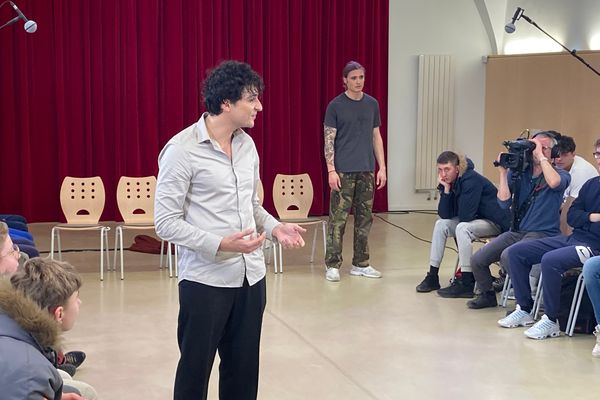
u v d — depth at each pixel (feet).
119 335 14.67
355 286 18.53
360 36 28.86
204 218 8.70
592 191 14.75
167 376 12.67
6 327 6.25
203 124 8.66
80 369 12.92
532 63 28.50
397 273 19.95
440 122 30.45
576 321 14.90
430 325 15.48
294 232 9.18
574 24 26.89
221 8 27.12
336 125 18.74
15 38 25.59
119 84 26.63
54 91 26.20
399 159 30.45
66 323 6.93
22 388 5.95
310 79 28.40
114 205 27.07
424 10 29.96
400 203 30.71
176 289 18.07
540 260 15.26
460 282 17.56
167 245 21.01
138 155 26.94
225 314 8.82
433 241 18.03
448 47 30.37
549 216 15.93
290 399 11.73
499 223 17.35
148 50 26.68
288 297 17.49
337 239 19.07
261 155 28.12
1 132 25.86
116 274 19.47
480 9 30.12
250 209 9.00
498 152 30.32
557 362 13.41
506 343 14.40
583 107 26.55
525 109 28.96
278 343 14.33
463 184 17.40
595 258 13.70
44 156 26.37
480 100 30.89
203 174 8.62
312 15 28.17
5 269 9.57
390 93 30.04
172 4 26.68
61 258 20.57
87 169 26.76
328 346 14.19
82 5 26.08
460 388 12.21
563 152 17.57
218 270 8.64
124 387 12.17
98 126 26.61
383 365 13.23
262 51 27.68
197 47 27.07
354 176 18.98
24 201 26.13
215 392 12.01
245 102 8.54
